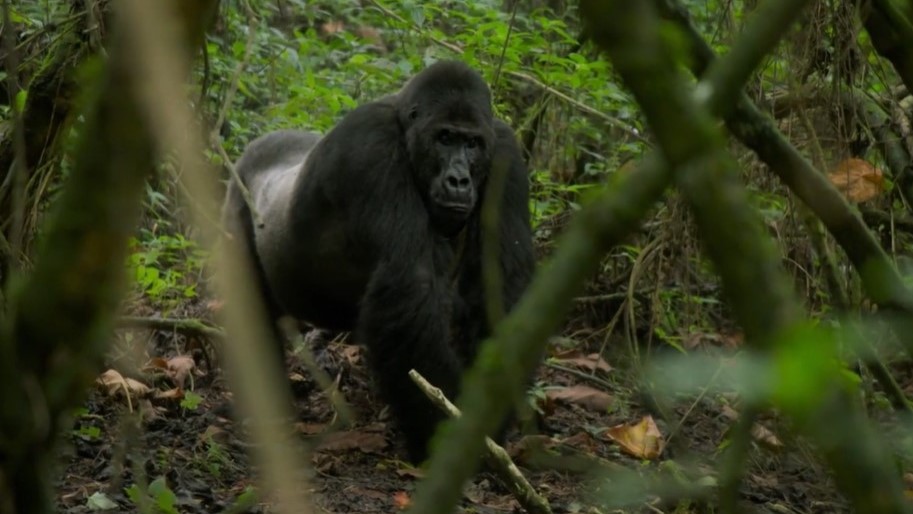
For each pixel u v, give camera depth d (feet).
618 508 26.63
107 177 6.73
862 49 31.45
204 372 42.70
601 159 51.42
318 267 39.06
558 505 29.27
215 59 47.57
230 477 31.37
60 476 29.71
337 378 41.96
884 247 34.17
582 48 48.34
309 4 57.52
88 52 30.22
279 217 40.78
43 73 30.45
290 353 45.47
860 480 6.43
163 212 48.14
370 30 63.05
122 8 5.67
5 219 30.07
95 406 35.53
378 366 34.86
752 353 6.76
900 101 36.55
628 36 6.23
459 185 35.19
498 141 37.35
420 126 36.06
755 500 29.25
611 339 44.73
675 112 6.26
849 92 29.81
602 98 48.08
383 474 33.50
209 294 44.55
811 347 6.28
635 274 34.96
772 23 7.97
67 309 7.66
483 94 36.58
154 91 5.59
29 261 29.22
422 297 34.91
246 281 6.50
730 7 31.12
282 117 52.60
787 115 32.30
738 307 6.39
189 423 36.47
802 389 6.28
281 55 53.78
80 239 7.15
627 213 7.01
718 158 6.35
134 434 23.86
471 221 36.78
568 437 36.81
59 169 32.04
